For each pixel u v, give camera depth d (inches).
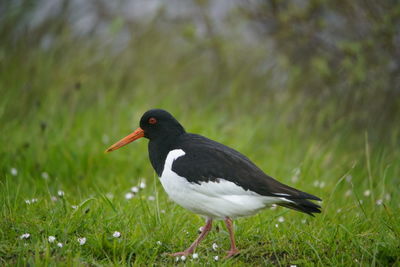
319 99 549.0
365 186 401.1
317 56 560.4
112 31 542.0
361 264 266.4
